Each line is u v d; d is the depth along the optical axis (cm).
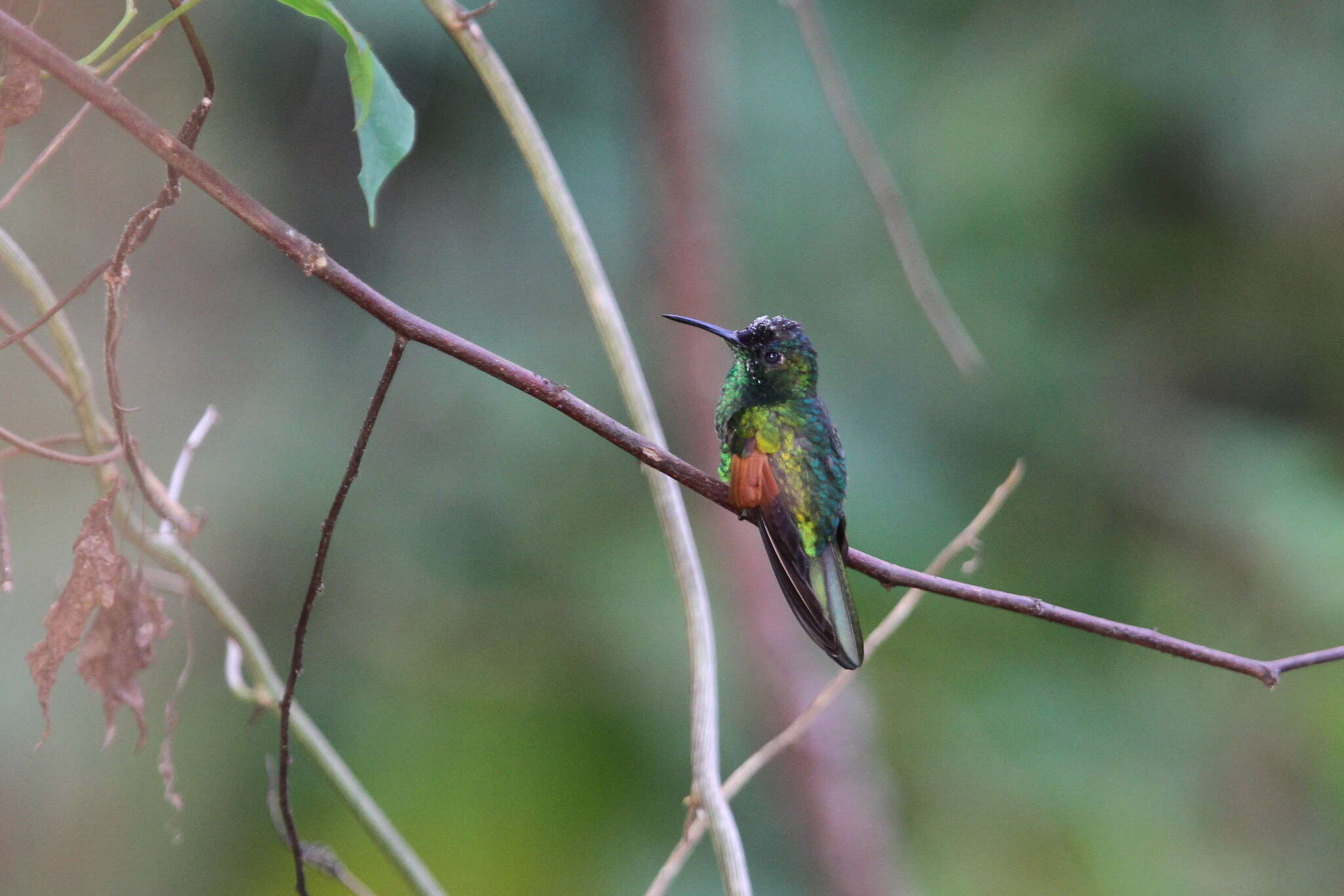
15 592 870
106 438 492
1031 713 1238
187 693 1030
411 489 1177
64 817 908
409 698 1149
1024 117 1256
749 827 1112
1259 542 1273
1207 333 1344
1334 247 1299
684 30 1102
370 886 1066
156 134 341
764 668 1095
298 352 1186
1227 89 1251
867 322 1277
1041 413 1305
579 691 1157
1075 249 1303
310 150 1212
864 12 1307
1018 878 1143
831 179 1273
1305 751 1236
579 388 1208
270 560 1124
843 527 567
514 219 1234
